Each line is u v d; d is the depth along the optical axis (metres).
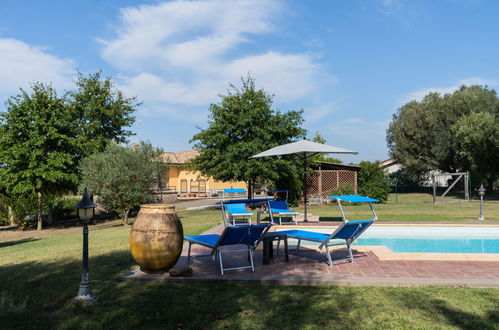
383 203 25.83
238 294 4.95
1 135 18.25
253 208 22.06
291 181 24.16
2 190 19.95
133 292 5.07
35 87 18.91
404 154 46.56
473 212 17.69
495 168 32.84
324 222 13.78
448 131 41.03
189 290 5.15
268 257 6.77
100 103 23.22
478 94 40.56
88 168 15.87
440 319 3.92
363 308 4.30
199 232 11.19
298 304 4.48
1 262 7.74
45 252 8.84
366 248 8.31
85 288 4.68
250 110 21.28
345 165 27.20
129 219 20.33
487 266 6.43
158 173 17.11
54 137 18.19
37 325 3.93
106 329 3.80
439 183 48.09
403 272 6.00
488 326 3.71
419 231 12.12
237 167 20.48
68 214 22.25
